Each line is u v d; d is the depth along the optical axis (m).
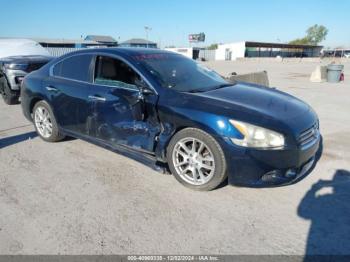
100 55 4.07
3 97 8.43
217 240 2.55
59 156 4.36
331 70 14.49
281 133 2.94
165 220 2.82
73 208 3.02
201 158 3.27
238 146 2.96
